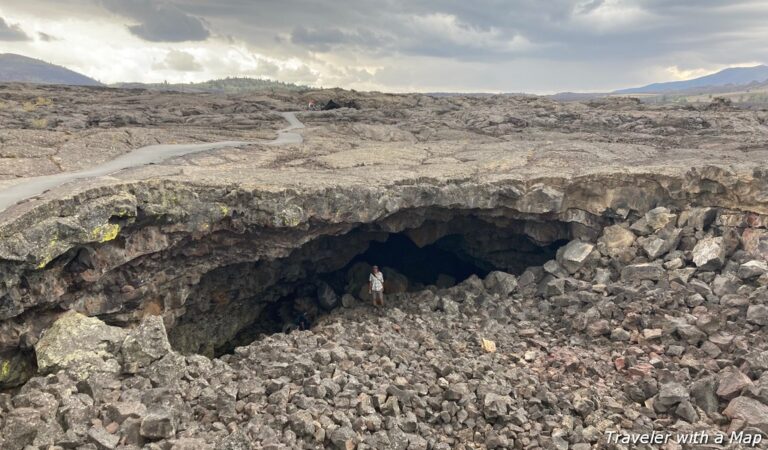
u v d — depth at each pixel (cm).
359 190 1745
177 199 1484
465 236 2292
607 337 1486
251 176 1766
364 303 2028
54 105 4484
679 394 1091
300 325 2066
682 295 1569
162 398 954
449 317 1720
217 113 4806
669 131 3416
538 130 3688
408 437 984
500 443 1009
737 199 1827
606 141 3095
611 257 1861
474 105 5778
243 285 1867
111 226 1304
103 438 817
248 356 1345
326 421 989
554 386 1224
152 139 2614
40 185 1529
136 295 1445
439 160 2367
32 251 1123
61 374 980
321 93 7288
